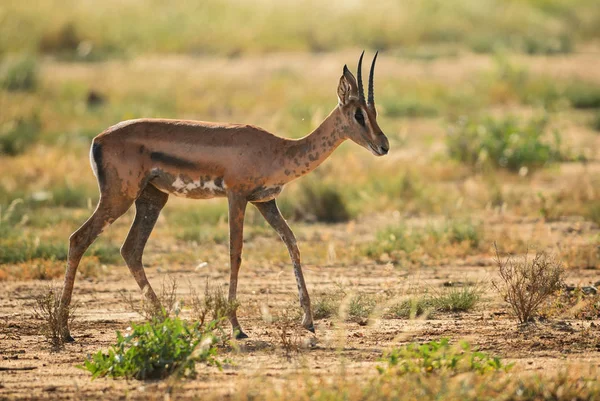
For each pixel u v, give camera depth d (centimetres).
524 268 1873
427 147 3844
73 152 3719
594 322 1792
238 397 1326
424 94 5106
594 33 7525
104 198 1692
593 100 4928
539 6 8031
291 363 1530
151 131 1709
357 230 2733
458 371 1416
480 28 7312
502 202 2992
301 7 7306
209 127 1719
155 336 1498
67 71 5800
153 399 1338
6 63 5519
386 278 2170
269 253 2411
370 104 1706
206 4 7388
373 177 3288
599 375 1430
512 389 1345
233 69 5953
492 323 1797
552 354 1578
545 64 6062
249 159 1692
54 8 6969
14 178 3284
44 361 1570
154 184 1734
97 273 2264
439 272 2227
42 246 2398
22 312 1923
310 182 2988
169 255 2425
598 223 2712
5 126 3981
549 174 3369
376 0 7600
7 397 1370
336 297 1928
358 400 1302
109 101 4941
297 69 5934
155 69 5897
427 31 7119
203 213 2881
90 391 1402
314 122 3147
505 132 3581
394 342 1642
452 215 2816
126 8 7275
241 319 1831
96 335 1738
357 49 6769
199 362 1532
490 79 5300
